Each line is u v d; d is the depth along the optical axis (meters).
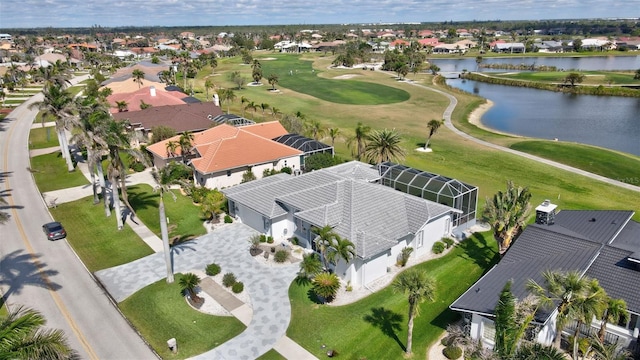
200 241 42.22
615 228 34.31
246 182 51.56
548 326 26.52
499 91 150.75
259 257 38.94
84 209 50.22
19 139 81.50
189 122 76.81
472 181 59.97
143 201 52.41
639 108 119.12
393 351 27.59
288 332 29.27
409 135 86.12
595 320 27.38
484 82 172.75
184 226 45.66
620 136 91.56
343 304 32.34
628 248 31.06
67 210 50.03
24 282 35.56
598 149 75.50
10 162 68.19
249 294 33.50
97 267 37.88
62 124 52.44
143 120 76.62
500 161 68.50
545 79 164.50
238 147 58.34
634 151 81.12
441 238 41.69
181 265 37.94
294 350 27.62
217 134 64.81
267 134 69.56
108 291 34.28
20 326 18.28
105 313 31.50
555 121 104.88
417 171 49.34
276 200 42.59
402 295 33.44
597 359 24.70
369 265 34.50
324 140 81.00
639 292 26.45
